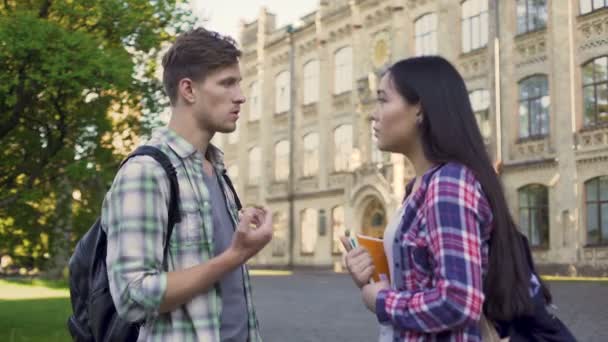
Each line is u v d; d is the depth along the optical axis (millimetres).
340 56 35844
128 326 2354
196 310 2324
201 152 2590
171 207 2369
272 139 40594
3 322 12148
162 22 12227
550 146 24562
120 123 12203
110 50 11000
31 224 12039
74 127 11602
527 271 2209
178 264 2363
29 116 11367
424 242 2164
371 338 10297
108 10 11203
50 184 12031
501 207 2180
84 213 11977
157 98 12227
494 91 26594
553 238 24109
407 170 29922
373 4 33344
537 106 25297
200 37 2553
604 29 23203
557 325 2229
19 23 9883
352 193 32125
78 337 2516
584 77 23766
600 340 9250
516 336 2188
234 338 2504
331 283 24375
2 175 11750
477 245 2064
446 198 2115
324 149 36125
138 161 2367
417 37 30953
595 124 23297
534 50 25438
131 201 2301
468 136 2244
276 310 14750
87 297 2520
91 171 10719
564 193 23859
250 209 2332
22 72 10234
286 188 38812
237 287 2572
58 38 10047
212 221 2480
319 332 11008
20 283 26016
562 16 24438
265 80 41531
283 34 40219
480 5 27938
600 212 22891
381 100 2434
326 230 35406
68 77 9773
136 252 2252
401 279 2229
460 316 1996
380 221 31188
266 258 39969
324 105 36375
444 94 2289
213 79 2533
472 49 28156
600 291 16734
